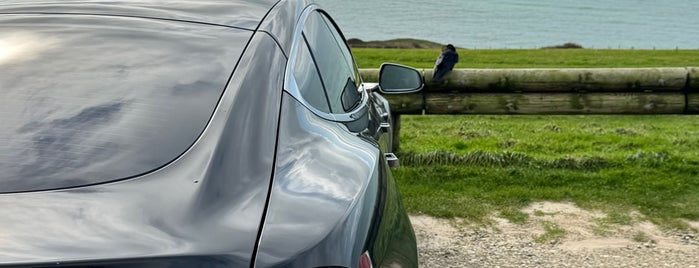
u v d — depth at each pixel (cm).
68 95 205
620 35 15862
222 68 219
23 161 177
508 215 532
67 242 140
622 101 709
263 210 164
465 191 584
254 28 245
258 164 184
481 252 464
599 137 853
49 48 226
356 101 337
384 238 187
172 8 257
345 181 191
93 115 197
